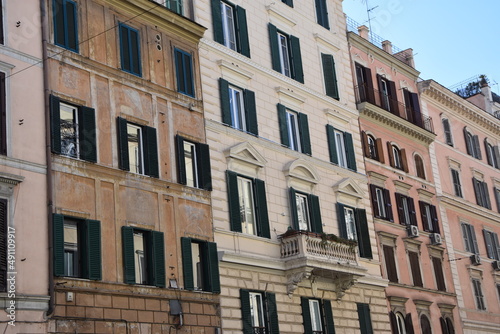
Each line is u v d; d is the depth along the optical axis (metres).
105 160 27.84
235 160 33.91
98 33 29.27
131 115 29.52
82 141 27.12
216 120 33.84
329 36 44.53
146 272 28.28
